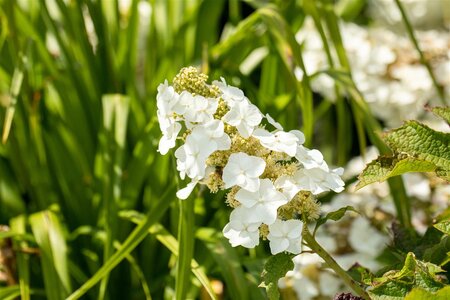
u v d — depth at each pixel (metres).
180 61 1.70
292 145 1.02
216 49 1.59
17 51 1.51
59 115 1.67
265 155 1.05
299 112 2.11
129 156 1.63
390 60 1.80
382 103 1.81
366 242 1.46
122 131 1.51
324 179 1.04
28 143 1.62
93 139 1.67
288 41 1.46
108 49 1.62
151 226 1.32
